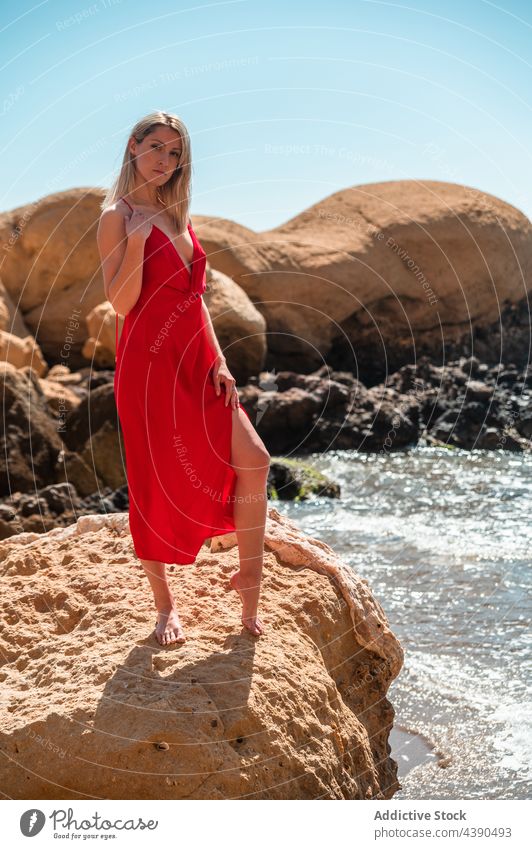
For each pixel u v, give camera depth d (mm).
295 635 3611
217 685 3135
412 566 7953
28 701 3150
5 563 4195
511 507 10570
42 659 3463
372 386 18047
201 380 3309
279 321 17844
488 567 7871
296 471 11641
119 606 3686
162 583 3490
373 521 9930
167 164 3246
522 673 5453
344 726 3484
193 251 3393
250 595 3467
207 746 2875
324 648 3744
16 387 11562
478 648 5891
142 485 3332
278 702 3166
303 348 17953
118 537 4359
